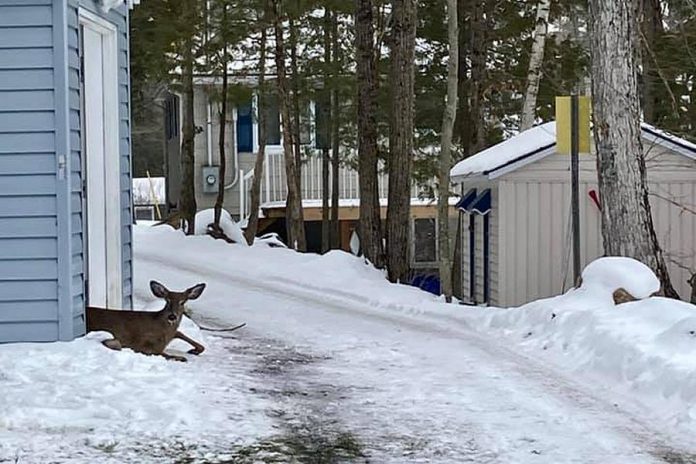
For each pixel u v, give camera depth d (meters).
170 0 22.97
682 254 14.48
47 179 8.48
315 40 23.97
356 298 14.04
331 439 6.50
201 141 31.00
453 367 8.95
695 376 7.33
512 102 24.39
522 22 23.42
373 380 8.37
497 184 14.53
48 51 8.45
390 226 16.95
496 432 6.72
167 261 19.36
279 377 8.40
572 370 8.76
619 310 9.73
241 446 6.26
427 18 23.34
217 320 11.86
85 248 9.69
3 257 8.45
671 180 14.54
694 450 6.31
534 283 14.45
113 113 10.27
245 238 25.31
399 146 16.81
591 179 14.40
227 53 24.03
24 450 5.99
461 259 18.42
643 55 20.50
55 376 7.55
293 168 24.42
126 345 8.80
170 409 6.91
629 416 7.16
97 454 5.97
